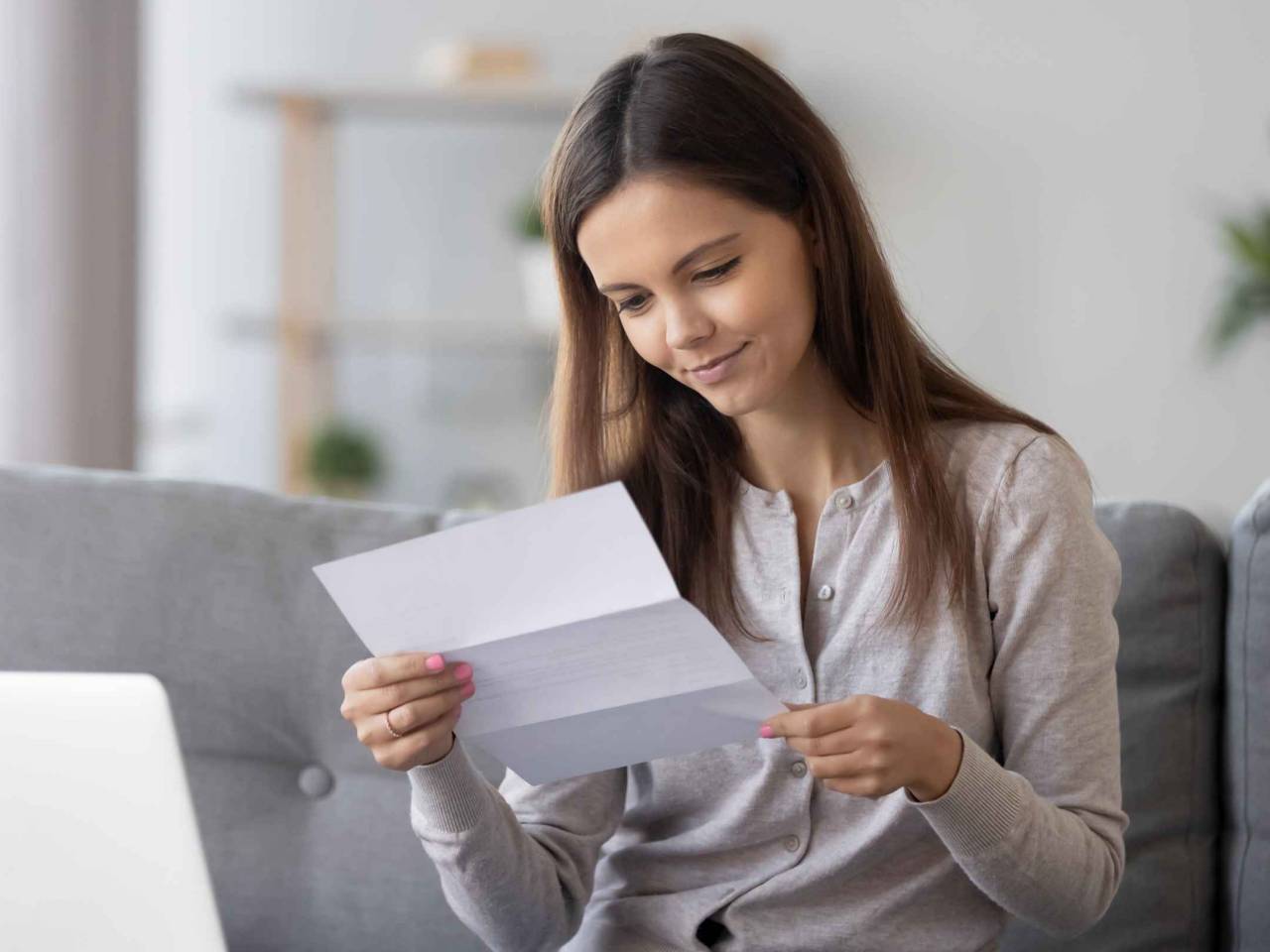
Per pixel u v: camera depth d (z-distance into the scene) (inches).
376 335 152.9
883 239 60.9
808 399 45.7
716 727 38.0
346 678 38.6
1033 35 156.6
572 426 47.6
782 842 44.3
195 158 164.2
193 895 30.5
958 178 158.4
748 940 43.4
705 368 41.4
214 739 55.7
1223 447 156.2
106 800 30.5
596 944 45.3
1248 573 51.6
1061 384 158.2
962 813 38.4
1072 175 157.0
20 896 29.7
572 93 147.6
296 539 56.6
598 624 35.1
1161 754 52.2
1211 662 52.7
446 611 36.8
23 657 55.7
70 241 95.5
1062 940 52.1
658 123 40.6
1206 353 155.7
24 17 95.0
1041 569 42.7
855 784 37.3
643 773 47.2
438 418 164.2
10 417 96.4
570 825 45.5
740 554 46.3
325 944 54.6
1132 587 52.7
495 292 162.7
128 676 31.7
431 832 41.8
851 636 43.9
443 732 38.8
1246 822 51.6
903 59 158.1
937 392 46.9
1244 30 153.7
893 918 43.3
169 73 163.9
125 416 98.7
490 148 161.9
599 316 46.7
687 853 45.4
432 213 162.7
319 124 155.4
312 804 55.7
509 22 163.0
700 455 47.4
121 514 56.8
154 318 164.1
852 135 159.2
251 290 164.1
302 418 153.0
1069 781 42.1
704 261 40.5
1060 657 42.5
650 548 33.7
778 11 159.3
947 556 43.1
